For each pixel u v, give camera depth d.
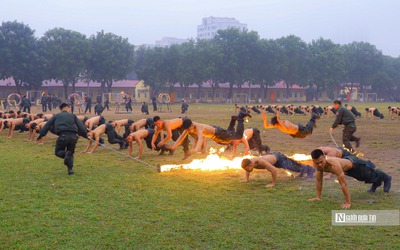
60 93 82.44
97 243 5.83
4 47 65.56
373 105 75.81
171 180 9.98
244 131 13.25
